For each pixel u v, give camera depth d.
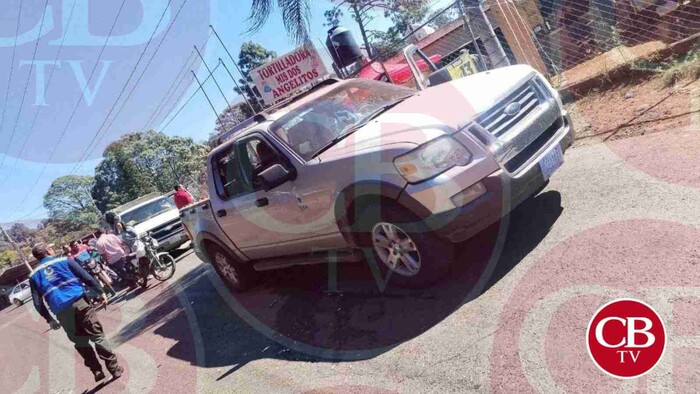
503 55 10.27
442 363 3.44
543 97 4.58
